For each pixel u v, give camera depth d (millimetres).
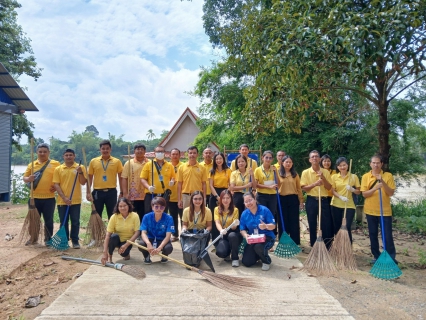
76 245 6055
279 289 4164
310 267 4918
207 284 4309
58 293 4164
